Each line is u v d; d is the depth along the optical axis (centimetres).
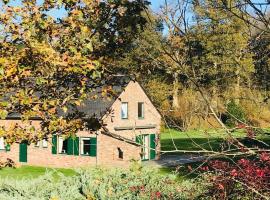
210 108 410
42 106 650
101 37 654
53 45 642
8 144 677
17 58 602
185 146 3198
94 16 659
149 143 3500
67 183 1145
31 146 3312
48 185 1075
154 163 3056
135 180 1134
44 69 621
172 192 989
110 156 3131
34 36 620
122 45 661
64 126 699
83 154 3131
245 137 491
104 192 1055
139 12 641
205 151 464
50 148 3234
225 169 691
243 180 597
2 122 2714
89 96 734
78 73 636
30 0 639
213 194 743
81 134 3134
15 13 634
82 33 621
